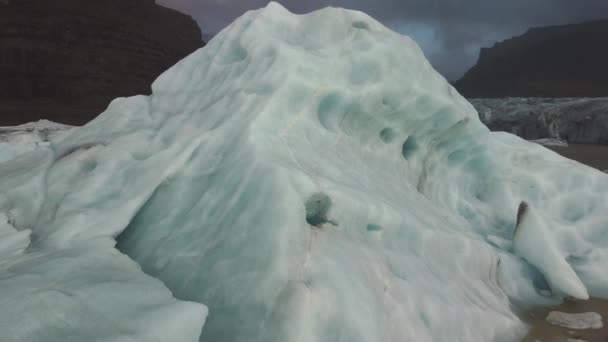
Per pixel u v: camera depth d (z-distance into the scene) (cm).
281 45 229
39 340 97
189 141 196
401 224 191
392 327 141
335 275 136
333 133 227
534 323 201
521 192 317
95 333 101
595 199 307
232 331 126
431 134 293
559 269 228
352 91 232
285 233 140
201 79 262
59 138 275
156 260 157
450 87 313
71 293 114
